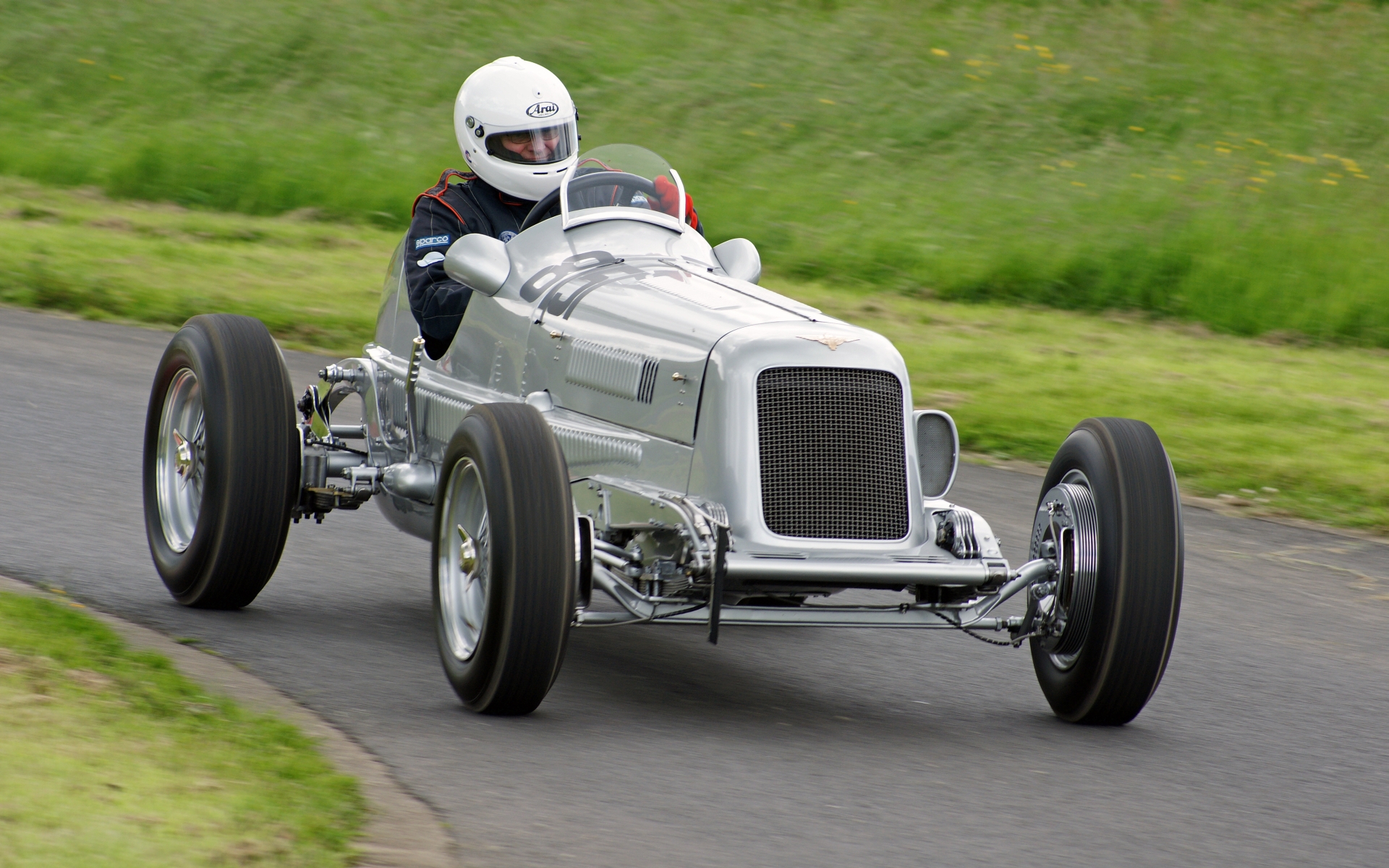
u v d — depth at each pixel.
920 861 12.74
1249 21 82.81
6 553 20.89
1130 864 13.06
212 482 18.70
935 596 16.77
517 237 20.14
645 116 75.06
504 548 15.11
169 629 18.25
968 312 52.34
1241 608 23.41
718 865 12.34
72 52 83.44
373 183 66.75
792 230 61.94
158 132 74.19
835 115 75.06
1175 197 64.69
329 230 58.41
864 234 61.66
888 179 68.75
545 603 15.09
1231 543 27.62
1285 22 82.62
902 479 16.30
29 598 17.62
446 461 16.33
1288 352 49.41
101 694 14.50
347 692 16.38
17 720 13.41
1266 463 33.62
